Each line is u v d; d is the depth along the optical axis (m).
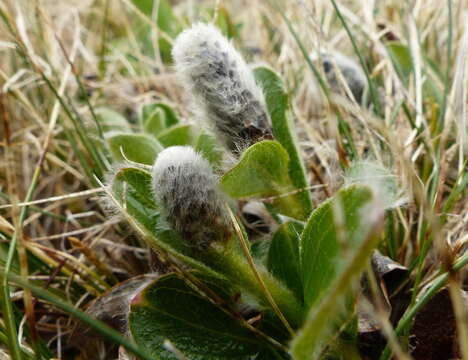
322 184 0.17
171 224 0.12
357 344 0.13
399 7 0.23
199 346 0.12
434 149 0.18
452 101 0.17
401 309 0.14
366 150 0.18
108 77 0.26
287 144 0.15
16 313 0.15
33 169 0.23
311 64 0.18
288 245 0.13
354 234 0.10
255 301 0.13
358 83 0.20
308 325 0.09
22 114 0.24
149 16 0.29
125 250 0.18
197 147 0.16
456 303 0.10
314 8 0.20
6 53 0.26
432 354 0.13
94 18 0.32
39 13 0.24
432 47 0.24
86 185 0.21
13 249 0.14
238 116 0.14
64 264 0.16
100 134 0.19
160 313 0.12
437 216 0.15
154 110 0.21
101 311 0.14
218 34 0.14
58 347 0.15
